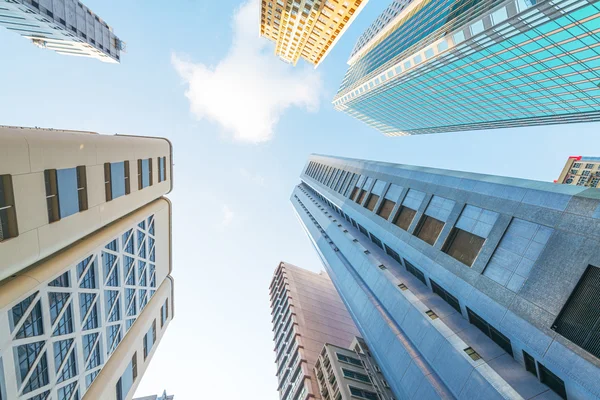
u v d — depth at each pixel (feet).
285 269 326.65
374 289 117.19
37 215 68.08
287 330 244.22
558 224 56.34
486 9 133.18
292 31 295.48
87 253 90.89
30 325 69.72
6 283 66.59
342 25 254.68
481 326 73.15
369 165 158.81
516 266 61.31
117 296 113.80
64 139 76.13
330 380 146.61
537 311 54.08
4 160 59.72
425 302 91.50
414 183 110.11
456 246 80.38
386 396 125.29
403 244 102.17
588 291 48.55
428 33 198.29
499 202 71.00
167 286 171.42
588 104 156.35
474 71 167.32
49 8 155.12
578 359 46.11
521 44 128.36
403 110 286.05
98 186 90.99
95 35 207.41
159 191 139.23
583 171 321.32
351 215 157.58
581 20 102.53
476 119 241.96
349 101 327.47
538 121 205.36
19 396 66.64
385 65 248.32
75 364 89.76
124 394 123.75
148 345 147.95
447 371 70.28
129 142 109.81
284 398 198.90
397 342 95.50
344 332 248.11
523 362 59.72
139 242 132.67
